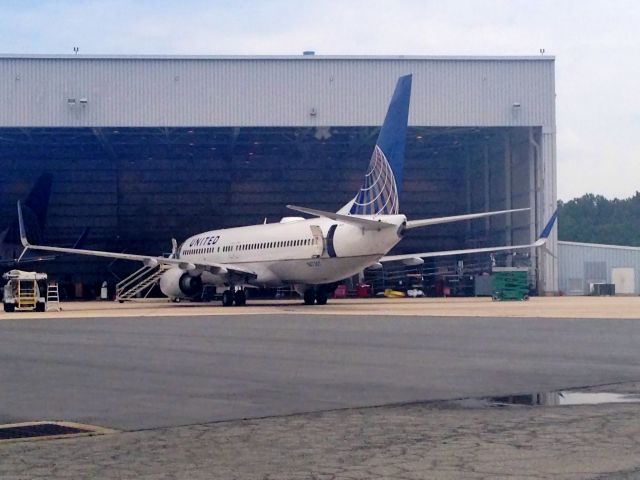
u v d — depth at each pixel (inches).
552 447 436.1
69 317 1787.6
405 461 410.6
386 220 1934.1
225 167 3651.6
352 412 553.3
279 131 3157.0
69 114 2844.5
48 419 542.9
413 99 2923.2
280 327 1350.9
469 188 3629.4
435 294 3703.3
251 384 687.7
